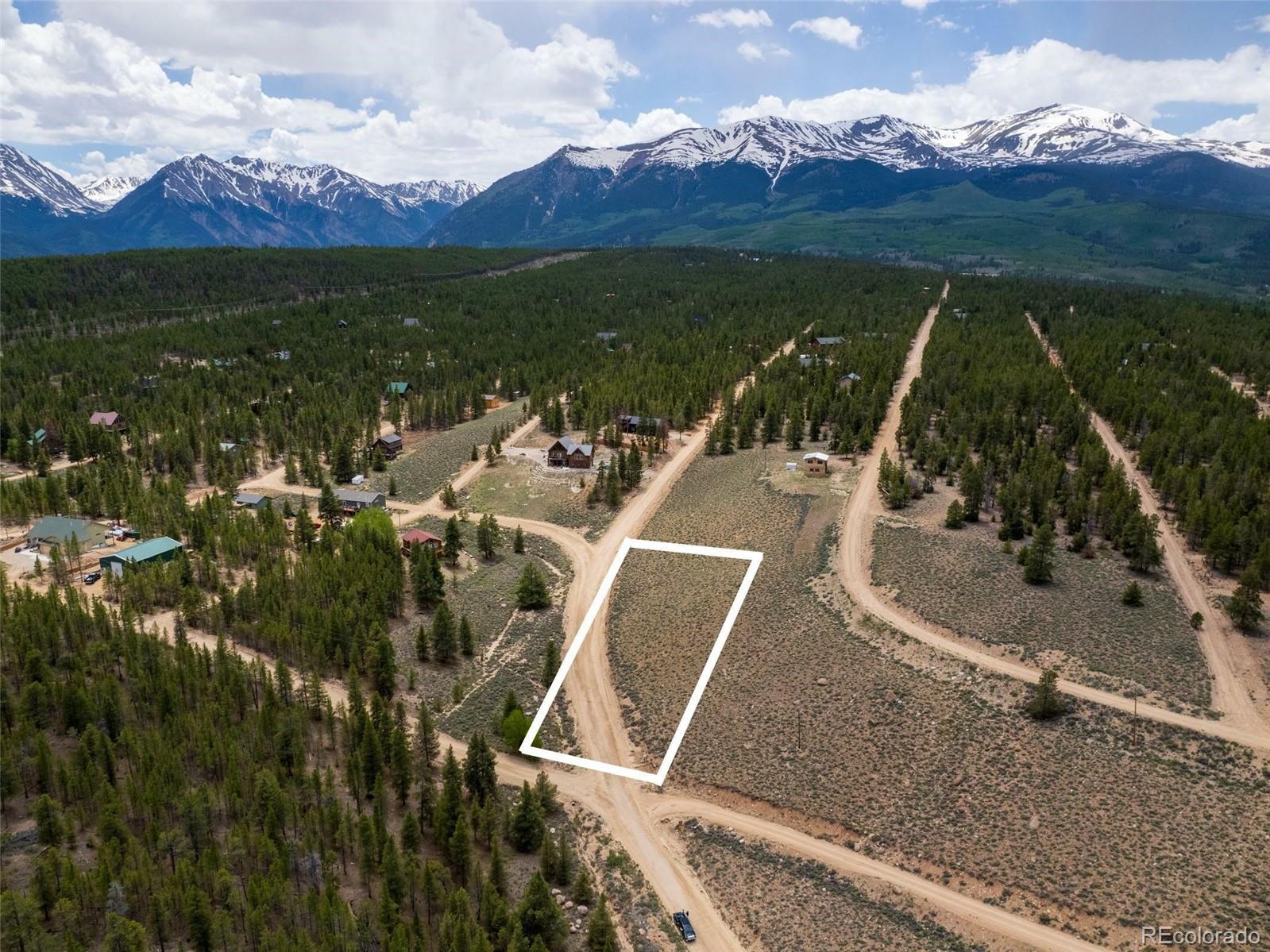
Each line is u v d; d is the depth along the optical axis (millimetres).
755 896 72062
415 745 89688
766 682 95875
